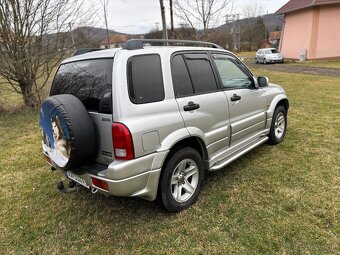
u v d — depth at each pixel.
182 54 3.13
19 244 2.78
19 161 4.90
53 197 3.62
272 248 2.50
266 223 2.83
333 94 9.46
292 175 3.79
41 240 2.81
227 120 3.62
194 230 2.79
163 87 2.80
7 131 6.81
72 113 2.51
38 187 3.92
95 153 2.69
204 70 3.37
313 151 4.57
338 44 23.69
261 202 3.20
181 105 2.93
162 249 2.58
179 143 3.04
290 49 27.97
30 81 8.73
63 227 2.99
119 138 2.45
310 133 5.48
